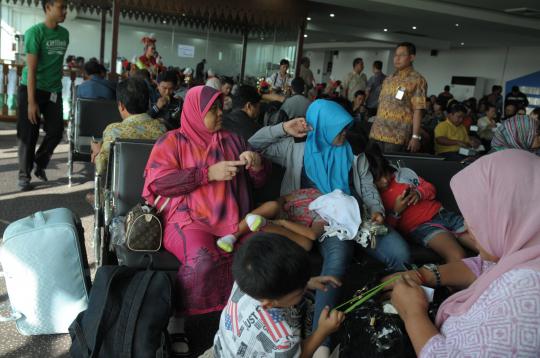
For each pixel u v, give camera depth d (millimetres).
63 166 5711
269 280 1395
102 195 2795
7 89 8297
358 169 2848
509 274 1147
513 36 13172
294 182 2881
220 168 2361
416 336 1346
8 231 2316
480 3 9844
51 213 2471
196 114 2486
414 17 11055
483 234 1277
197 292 2236
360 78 10352
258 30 10562
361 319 1642
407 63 4410
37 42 4434
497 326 1092
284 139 2938
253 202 2703
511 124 2941
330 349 2150
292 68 10047
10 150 6262
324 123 2818
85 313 2029
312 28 15641
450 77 19641
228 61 10883
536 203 1193
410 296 1455
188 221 2373
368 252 2662
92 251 3408
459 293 1356
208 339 2508
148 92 3350
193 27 10586
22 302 2314
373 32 16250
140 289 2004
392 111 4500
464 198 1315
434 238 2793
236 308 1571
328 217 2557
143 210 2391
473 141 5895
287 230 2510
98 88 5320
